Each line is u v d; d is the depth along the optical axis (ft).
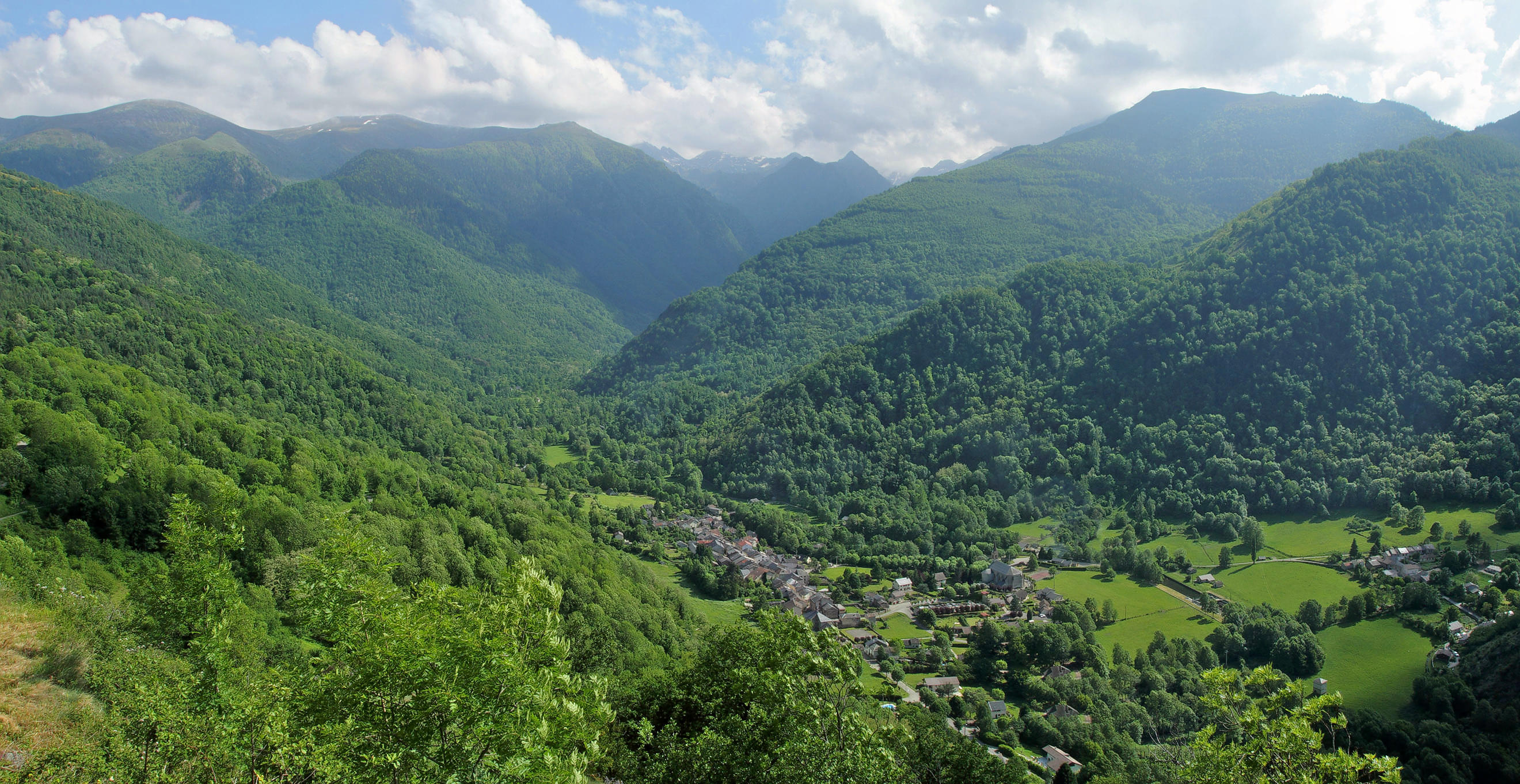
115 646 111.34
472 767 66.64
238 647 132.87
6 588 146.51
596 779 127.95
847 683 90.43
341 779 69.82
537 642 74.38
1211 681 90.12
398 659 69.87
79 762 76.02
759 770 90.27
